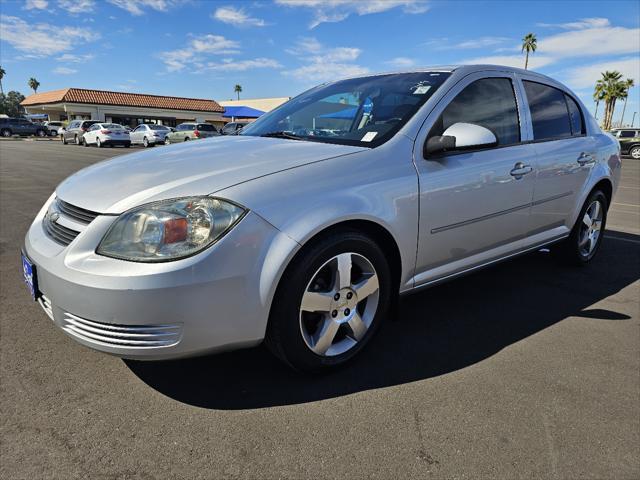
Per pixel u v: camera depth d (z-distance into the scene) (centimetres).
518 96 327
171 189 201
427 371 245
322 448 187
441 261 275
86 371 237
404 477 173
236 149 255
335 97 319
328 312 225
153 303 182
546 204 342
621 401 222
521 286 373
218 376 235
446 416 208
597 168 393
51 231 221
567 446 191
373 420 204
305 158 229
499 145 304
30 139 3659
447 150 254
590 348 272
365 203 224
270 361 250
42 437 190
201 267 185
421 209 250
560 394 226
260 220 196
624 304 339
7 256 427
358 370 244
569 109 384
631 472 178
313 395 221
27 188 846
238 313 195
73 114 4275
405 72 317
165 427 197
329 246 214
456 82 286
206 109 4916
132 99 4491
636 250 491
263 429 197
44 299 211
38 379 229
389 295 252
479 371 246
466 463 180
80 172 262
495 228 301
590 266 429
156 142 2788
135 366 243
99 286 183
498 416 209
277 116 336
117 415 204
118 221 193
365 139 256
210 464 177
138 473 172
